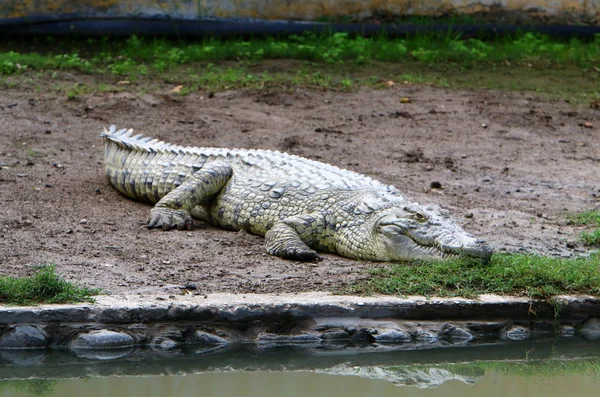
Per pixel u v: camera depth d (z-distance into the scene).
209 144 32.44
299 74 42.16
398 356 16.95
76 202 24.67
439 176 30.84
